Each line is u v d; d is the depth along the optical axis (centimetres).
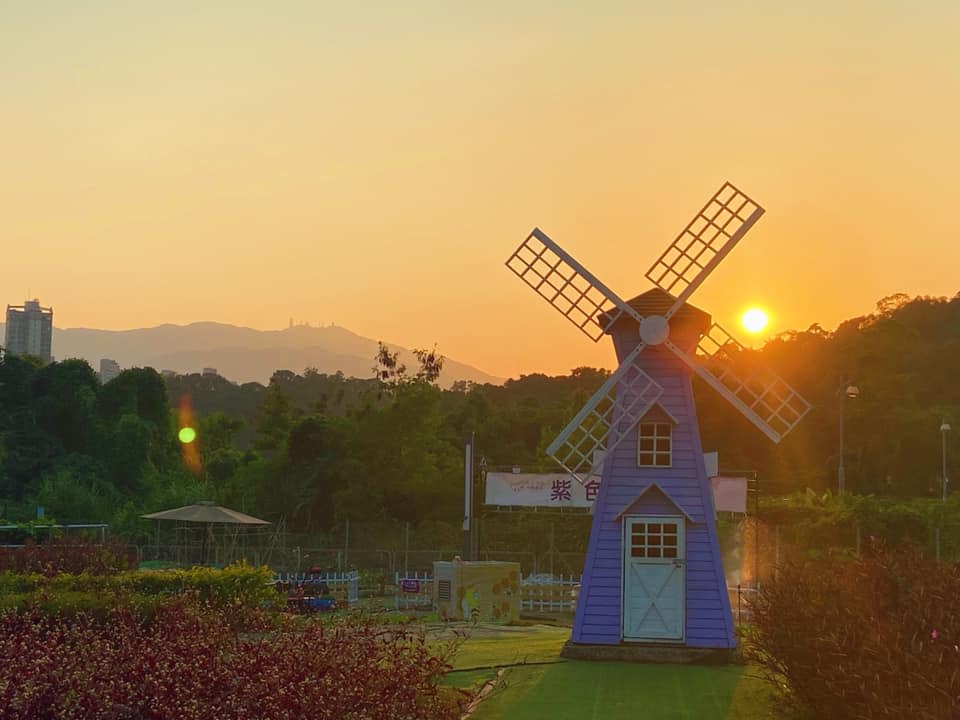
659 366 2144
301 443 5353
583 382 9775
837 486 6419
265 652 1194
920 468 6688
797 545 3900
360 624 1537
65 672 1131
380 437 5225
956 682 891
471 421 6412
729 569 3647
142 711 1108
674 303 2147
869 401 7050
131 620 1533
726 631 2025
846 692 1111
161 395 6906
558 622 3011
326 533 5031
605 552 2092
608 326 2177
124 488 6031
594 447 2205
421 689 1242
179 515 3419
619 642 2050
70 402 6334
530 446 6588
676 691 1725
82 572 2473
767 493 5794
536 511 4384
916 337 8700
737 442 6331
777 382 2222
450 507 5100
